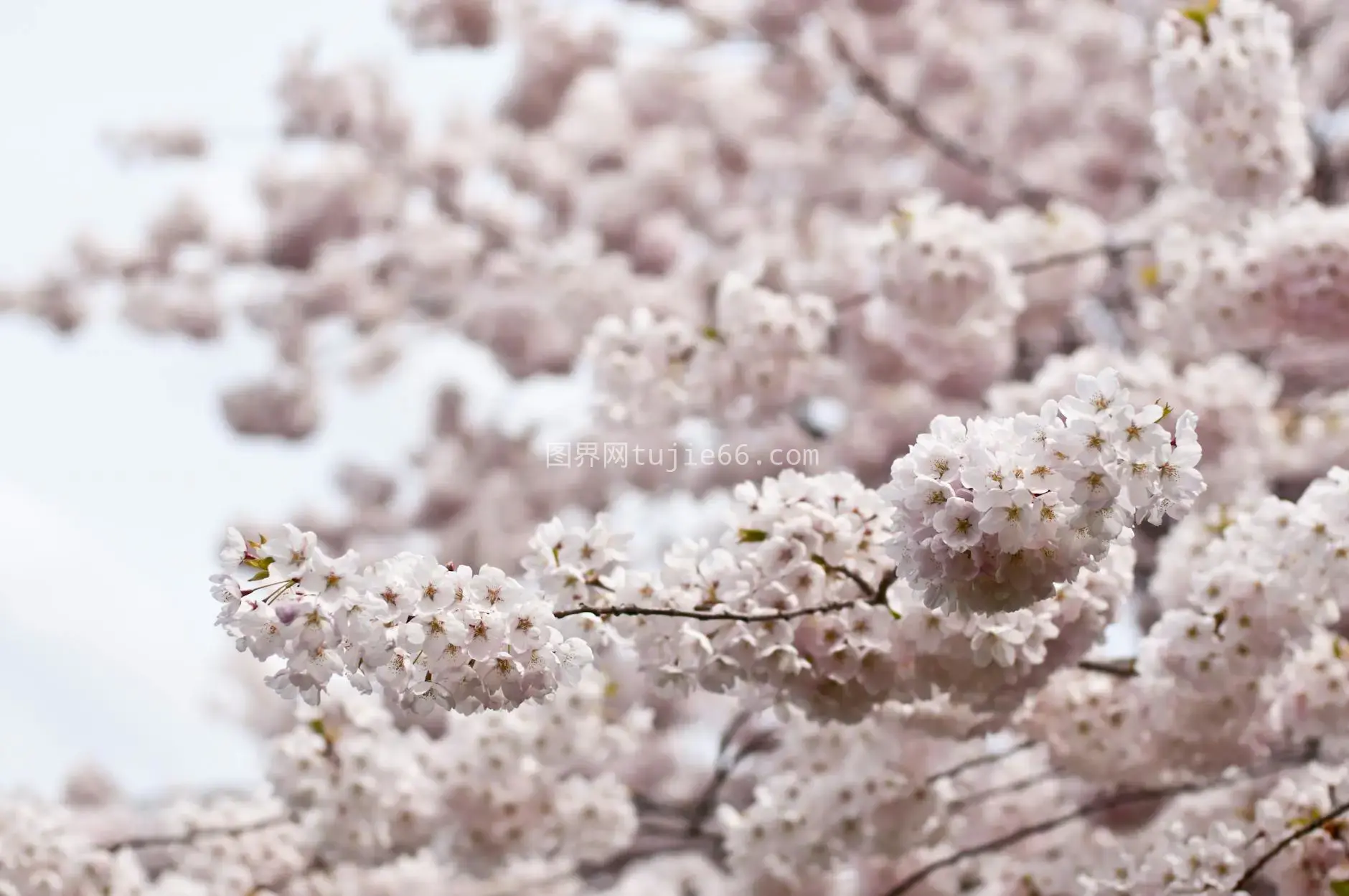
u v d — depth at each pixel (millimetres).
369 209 9383
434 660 2279
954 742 3988
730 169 9367
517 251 8938
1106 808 4367
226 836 4328
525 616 2314
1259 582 3035
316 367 9891
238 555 2250
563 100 9414
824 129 9141
